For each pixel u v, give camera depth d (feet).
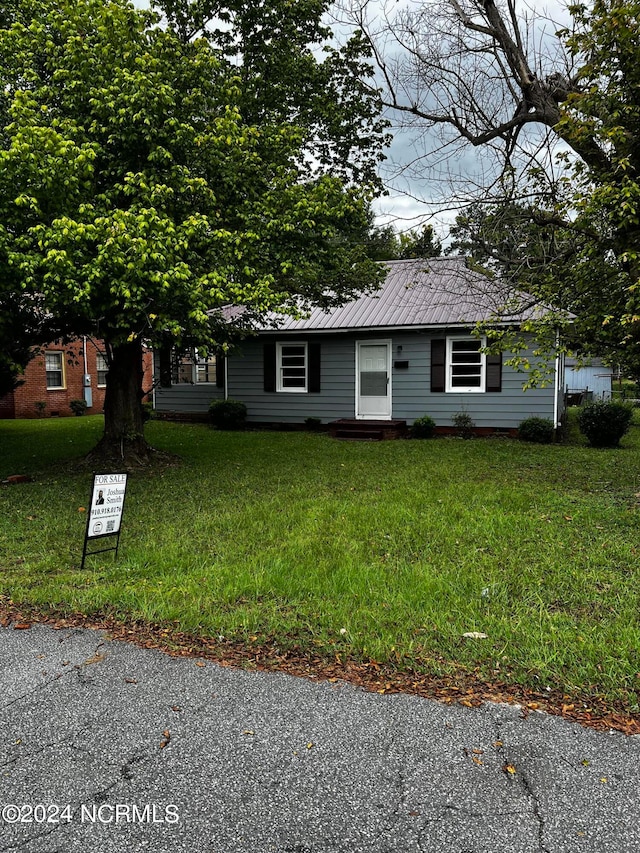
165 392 58.18
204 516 20.77
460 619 12.10
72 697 9.46
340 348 49.75
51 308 24.06
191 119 25.96
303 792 7.29
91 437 44.86
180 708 9.14
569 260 22.63
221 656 10.82
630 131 19.16
